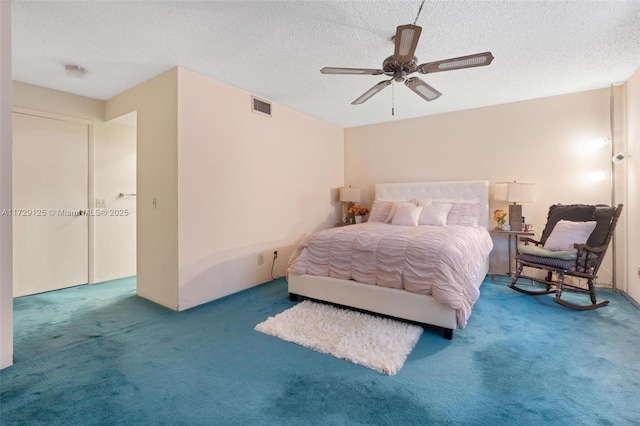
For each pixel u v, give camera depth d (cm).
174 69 280
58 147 350
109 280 392
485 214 401
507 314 270
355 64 277
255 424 141
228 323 254
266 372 182
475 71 296
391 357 194
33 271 335
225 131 324
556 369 183
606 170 345
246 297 321
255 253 363
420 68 214
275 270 393
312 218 460
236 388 167
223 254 324
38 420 142
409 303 236
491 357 197
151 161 305
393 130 485
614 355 198
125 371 183
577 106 358
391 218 410
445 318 221
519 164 392
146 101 311
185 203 287
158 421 142
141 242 320
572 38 235
